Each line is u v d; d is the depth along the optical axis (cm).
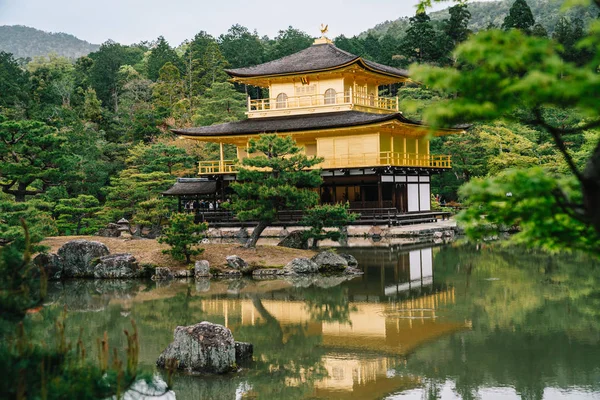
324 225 4291
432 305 2688
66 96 10556
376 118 5394
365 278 3484
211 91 9744
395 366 1895
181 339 1886
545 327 2245
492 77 697
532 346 2030
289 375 1833
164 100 10706
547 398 1594
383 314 2559
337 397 1653
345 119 5672
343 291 3106
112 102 12825
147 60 14438
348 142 5741
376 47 12775
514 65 681
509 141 6488
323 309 2706
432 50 10206
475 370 1827
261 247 4181
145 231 5856
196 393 1688
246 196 4103
